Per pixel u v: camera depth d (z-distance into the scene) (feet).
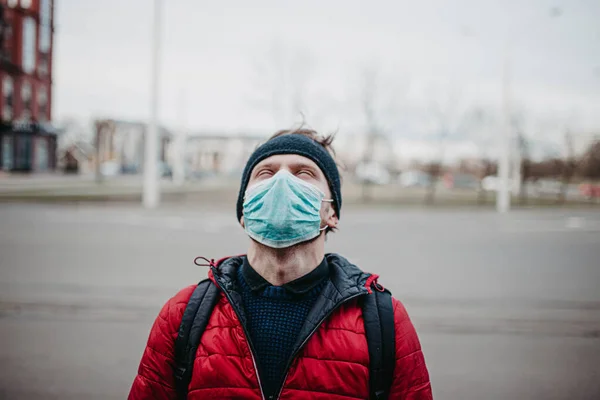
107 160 217.36
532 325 19.03
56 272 27.12
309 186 5.42
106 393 13.01
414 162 192.34
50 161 167.12
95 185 112.88
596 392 13.48
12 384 13.41
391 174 191.11
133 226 49.49
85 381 13.71
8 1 145.48
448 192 132.16
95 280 25.38
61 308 20.40
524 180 109.91
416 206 85.76
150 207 70.28
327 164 5.90
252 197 5.34
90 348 16.11
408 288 24.82
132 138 221.25
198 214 62.95
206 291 5.72
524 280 27.45
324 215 5.73
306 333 5.15
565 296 23.66
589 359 15.75
